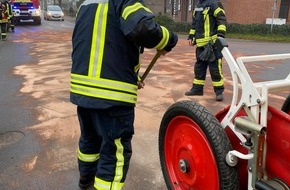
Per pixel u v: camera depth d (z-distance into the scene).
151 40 1.99
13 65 8.73
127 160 2.39
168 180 2.67
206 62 5.65
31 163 3.37
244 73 2.01
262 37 19.33
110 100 2.15
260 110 1.92
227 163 2.04
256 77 7.61
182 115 2.39
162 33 2.01
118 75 2.16
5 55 10.47
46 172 3.21
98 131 2.39
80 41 2.23
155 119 4.59
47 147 3.73
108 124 2.24
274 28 20.34
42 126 4.34
